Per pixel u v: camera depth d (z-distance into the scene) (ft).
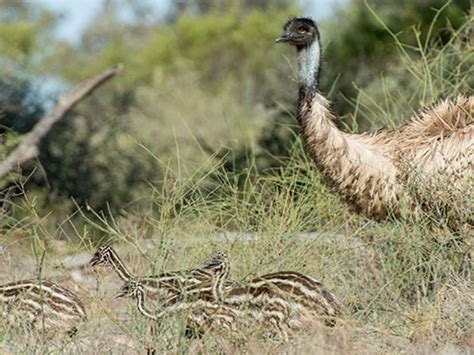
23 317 75.82
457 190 86.74
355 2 170.71
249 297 72.95
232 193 100.22
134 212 108.27
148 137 151.02
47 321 76.89
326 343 70.13
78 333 75.61
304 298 73.05
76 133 139.64
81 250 93.81
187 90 216.95
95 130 142.41
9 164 114.73
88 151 137.28
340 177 91.45
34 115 146.82
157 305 73.05
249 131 128.26
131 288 74.02
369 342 72.74
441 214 87.10
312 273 83.66
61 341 74.84
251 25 251.39
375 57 159.74
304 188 93.40
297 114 93.81
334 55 160.56
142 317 74.23
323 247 86.38
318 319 71.72
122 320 78.48
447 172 88.74
